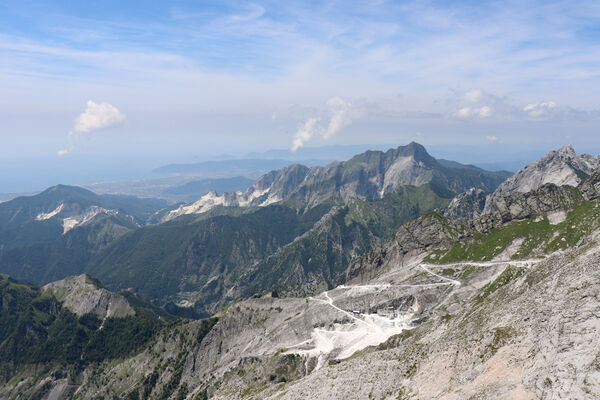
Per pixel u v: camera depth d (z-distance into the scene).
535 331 91.56
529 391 76.25
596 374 69.31
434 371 103.25
